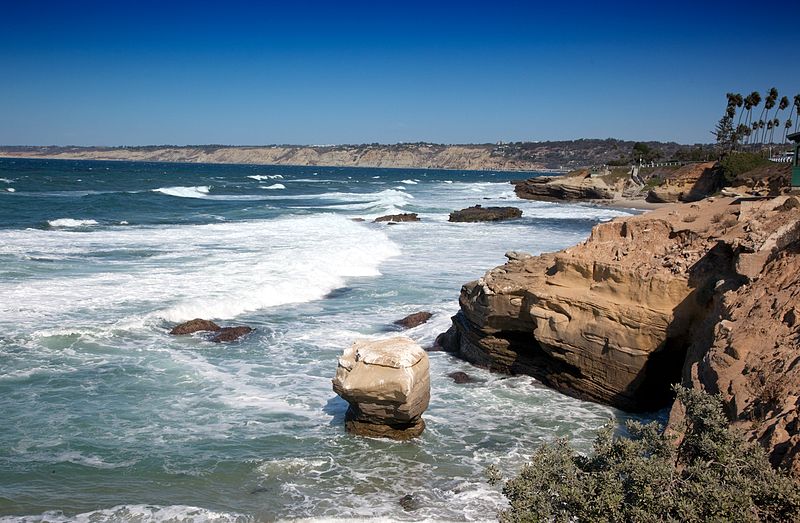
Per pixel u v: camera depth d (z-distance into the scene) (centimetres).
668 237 1584
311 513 1013
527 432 1355
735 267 1326
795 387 924
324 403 1476
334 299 2481
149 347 1795
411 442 1294
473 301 1742
